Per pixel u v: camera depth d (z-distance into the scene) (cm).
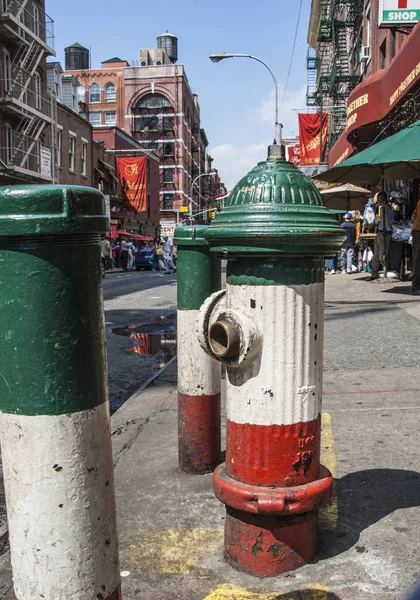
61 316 126
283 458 202
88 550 135
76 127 3719
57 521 131
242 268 198
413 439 345
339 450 332
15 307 125
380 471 301
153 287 1759
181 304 305
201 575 216
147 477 312
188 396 311
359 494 275
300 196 197
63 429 129
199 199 9956
